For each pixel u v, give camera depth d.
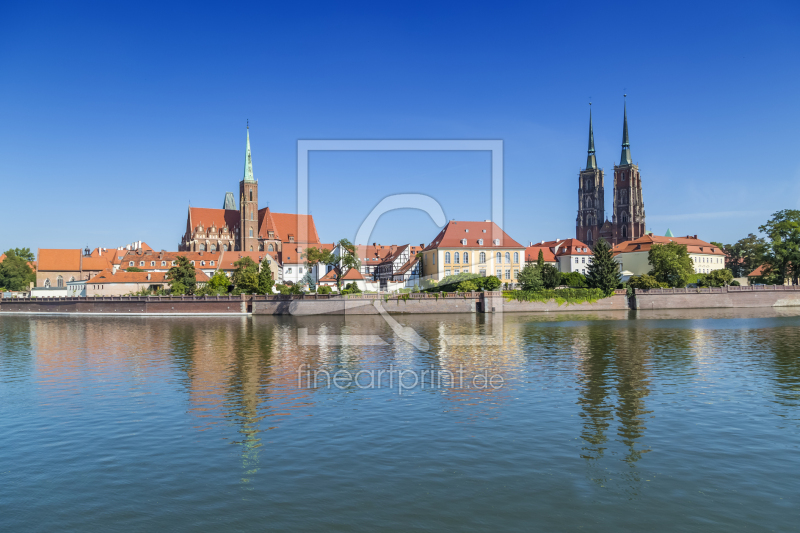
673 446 29.83
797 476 25.58
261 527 21.50
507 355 62.31
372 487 24.92
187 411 38.09
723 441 30.56
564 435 31.88
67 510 23.09
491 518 22.02
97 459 28.75
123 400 41.62
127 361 61.00
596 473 26.20
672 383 45.97
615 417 35.56
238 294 146.75
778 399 40.09
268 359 60.91
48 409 39.09
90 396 43.12
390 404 39.38
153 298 138.25
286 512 22.69
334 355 63.62
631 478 25.58
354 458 28.47
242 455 29.12
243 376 50.69
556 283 136.38
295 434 32.53
